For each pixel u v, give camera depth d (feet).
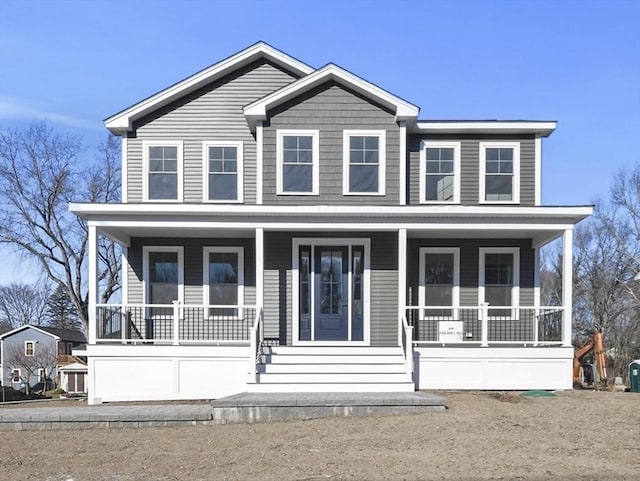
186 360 50.49
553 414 37.14
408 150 58.23
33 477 26.02
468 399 43.34
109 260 112.06
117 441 32.63
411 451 28.76
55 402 68.08
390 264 56.29
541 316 56.29
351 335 56.08
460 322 52.29
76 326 240.12
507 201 58.03
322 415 37.55
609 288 130.72
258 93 59.77
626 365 135.13
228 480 24.98
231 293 57.77
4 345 189.06
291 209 50.78
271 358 49.37
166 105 59.47
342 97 55.77
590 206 50.31
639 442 30.22
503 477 24.54
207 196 58.44
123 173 58.70
